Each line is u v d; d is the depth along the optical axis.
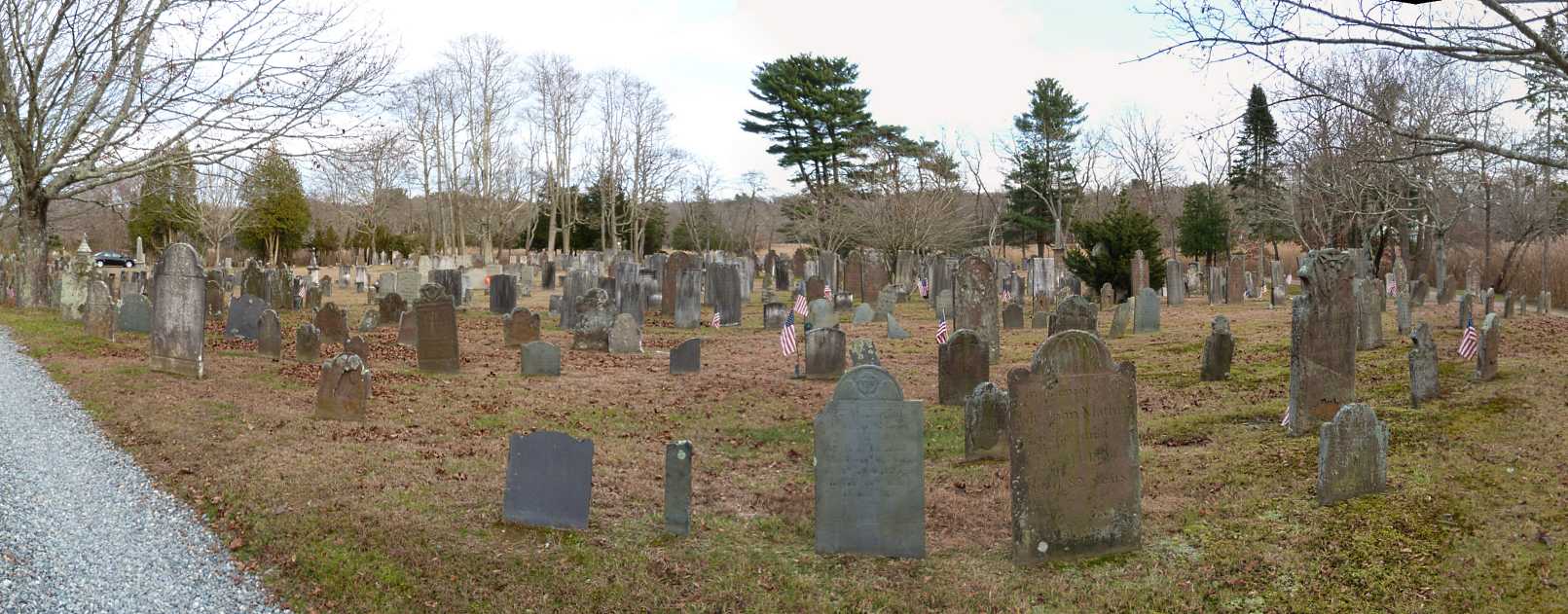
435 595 7.53
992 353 19.88
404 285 33.88
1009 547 8.55
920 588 7.68
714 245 79.62
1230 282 33.28
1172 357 19.11
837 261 42.81
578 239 77.81
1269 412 13.19
